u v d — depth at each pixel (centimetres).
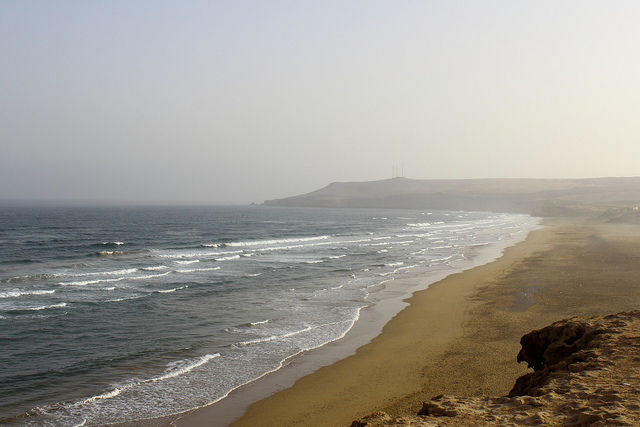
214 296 2350
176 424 1002
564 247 4491
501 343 1502
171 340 1606
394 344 1541
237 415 1044
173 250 4709
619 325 1030
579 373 809
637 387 725
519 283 2573
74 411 1061
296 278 2903
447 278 2845
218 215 15775
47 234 6900
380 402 1095
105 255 4266
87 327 1770
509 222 10688
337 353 1462
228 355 1445
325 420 1013
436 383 1193
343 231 7981
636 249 4006
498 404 721
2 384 1220
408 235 6800
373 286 2611
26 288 2561
